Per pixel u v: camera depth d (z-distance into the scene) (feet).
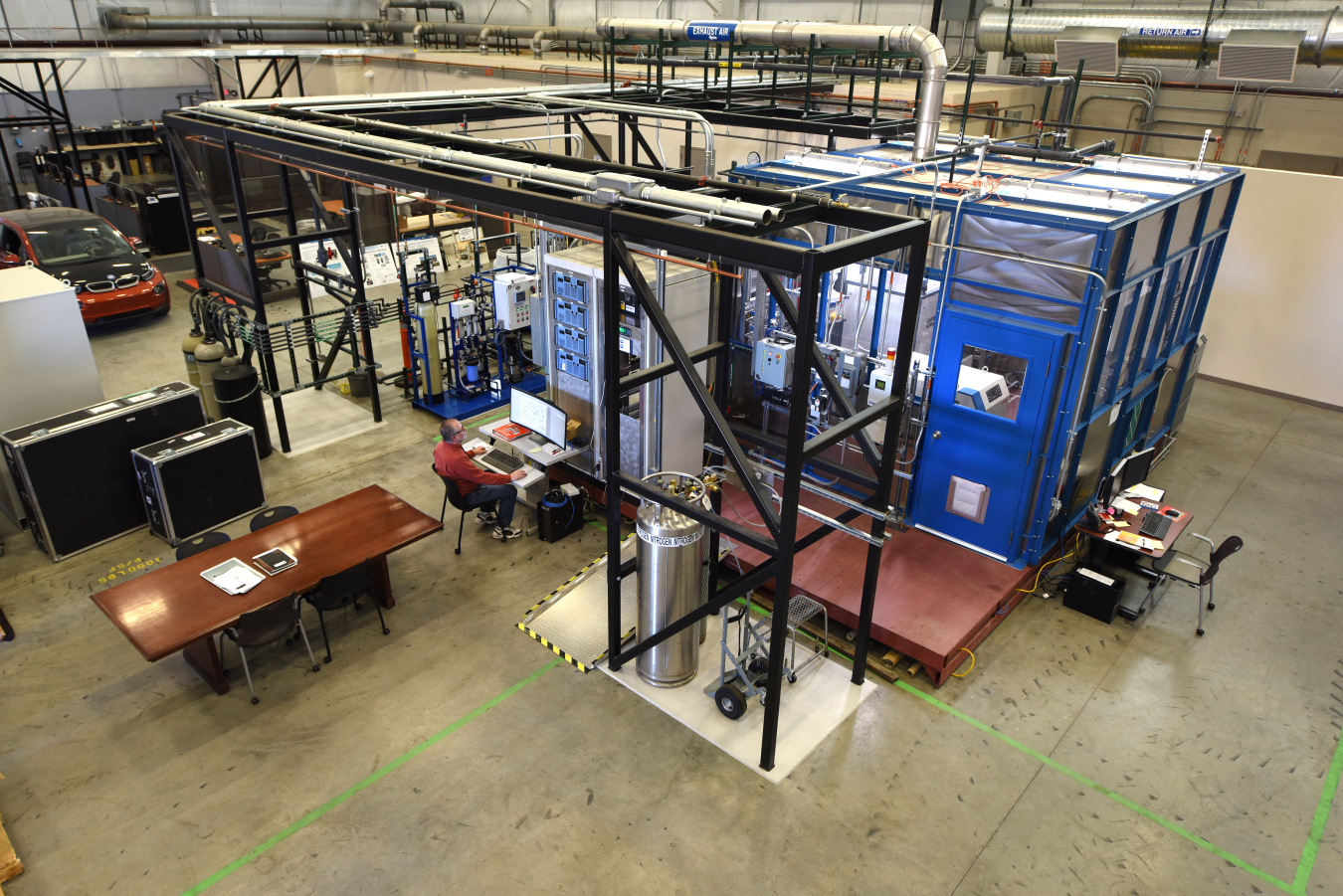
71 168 51.21
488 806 15.97
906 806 16.12
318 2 68.13
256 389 27.58
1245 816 15.98
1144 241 20.94
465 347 32.09
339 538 20.07
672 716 18.17
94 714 17.94
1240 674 19.62
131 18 56.90
